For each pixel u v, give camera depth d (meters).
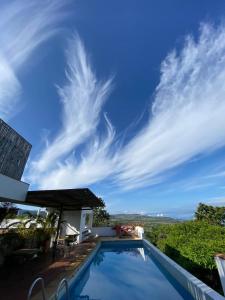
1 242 8.08
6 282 6.14
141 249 14.98
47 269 7.56
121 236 18.92
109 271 9.64
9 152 9.91
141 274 9.16
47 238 11.27
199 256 7.82
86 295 6.73
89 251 11.34
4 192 8.04
